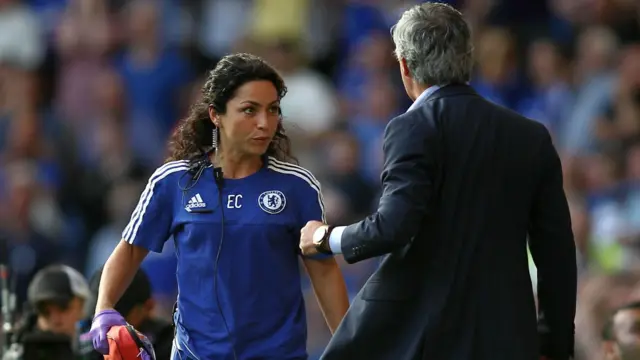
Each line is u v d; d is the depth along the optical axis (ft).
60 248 138.00
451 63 60.54
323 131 147.23
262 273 62.69
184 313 63.16
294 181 63.67
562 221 61.11
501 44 152.46
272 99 62.49
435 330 58.80
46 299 78.95
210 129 64.23
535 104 149.89
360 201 137.69
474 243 59.41
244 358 62.34
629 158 135.23
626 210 127.75
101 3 167.32
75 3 168.86
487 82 152.05
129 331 62.34
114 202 140.56
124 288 64.59
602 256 122.72
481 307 59.26
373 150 146.00
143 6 164.04
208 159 63.93
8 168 150.30
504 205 60.13
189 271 63.00
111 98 157.48
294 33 160.56
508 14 159.22
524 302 59.93
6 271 80.28
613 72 147.74
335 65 163.02
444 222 59.41
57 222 142.31
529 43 155.84
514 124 60.90
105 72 162.50
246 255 62.49
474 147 59.93
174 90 159.84
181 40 164.35
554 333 61.77
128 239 63.87
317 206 63.82
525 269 60.54
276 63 156.56
